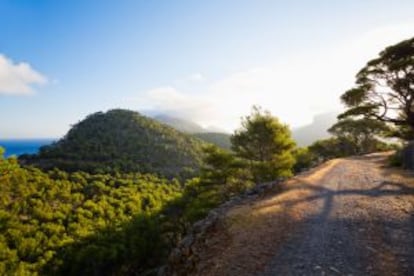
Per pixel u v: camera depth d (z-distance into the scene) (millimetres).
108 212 79625
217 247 8164
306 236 7973
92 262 49031
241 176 31938
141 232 52062
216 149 33500
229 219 10398
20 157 167625
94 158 169000
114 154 173750
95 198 93438
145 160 172125
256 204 12414
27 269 49281
